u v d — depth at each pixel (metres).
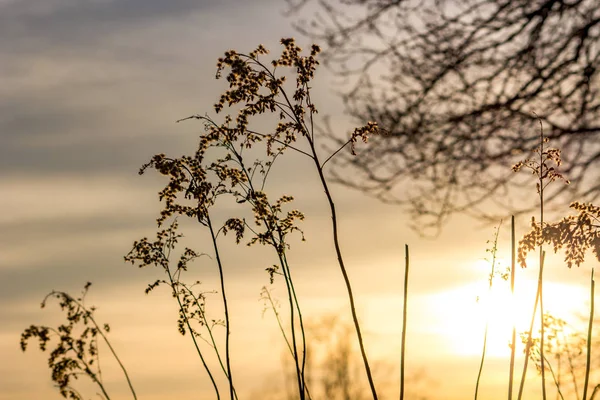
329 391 4.15
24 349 3.49
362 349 3.50
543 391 3.69
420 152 13.39
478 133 13.25
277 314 4.43
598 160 12.69
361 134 3.82
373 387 3.47
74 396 3.49
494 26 13.64
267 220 4.20
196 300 4.47
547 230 3.70
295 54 3.93
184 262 4.54
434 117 13.53
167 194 4.40
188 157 4.35
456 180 13.08
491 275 4.04
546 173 3.90
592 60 13.20
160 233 4.54
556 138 12.92
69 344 3.49
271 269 4.28
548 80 13.27
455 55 13.66
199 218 4.36
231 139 4.15
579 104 13.05
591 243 3.63
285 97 3.94
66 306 3.54
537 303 3.69
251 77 3.95
